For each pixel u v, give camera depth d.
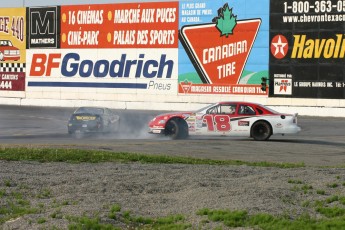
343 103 70.12
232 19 75.94
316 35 71.50
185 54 78.81
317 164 24.78
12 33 90.31
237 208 13.51
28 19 89.12
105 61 83.75
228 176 18.55
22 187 16.47
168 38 79.75
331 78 70.75
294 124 33.97
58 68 87.06
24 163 21.27
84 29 85.00
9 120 55.66
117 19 82.81
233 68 76.06
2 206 14.29
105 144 29.98
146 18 80.94
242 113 33.97
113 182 17.06
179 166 21.05
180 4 78.88
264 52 74.38
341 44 70.12
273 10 73.69
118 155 23.77
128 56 82.31
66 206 13.99
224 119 33.81
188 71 78.62
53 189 16.16
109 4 83.25
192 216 13.05
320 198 14.83
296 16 72.50
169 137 34.25
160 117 34.44
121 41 82.62
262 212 13.20
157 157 23.52
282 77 73.44
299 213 13.30
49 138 36.91
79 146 27.83
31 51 89.06
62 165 20.89
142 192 15.85
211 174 18.81
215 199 14.52
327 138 39.22
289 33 72.94
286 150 30.02
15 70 90.44
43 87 88.19
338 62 70.31
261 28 74.44
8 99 86.56
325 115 68.19
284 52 73.25
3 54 91.19
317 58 71.44
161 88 80.25
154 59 80.62
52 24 87.31
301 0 72.31
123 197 15.10
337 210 13.33
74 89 85.94
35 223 12.41
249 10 75.06
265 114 33.94
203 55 77.75
